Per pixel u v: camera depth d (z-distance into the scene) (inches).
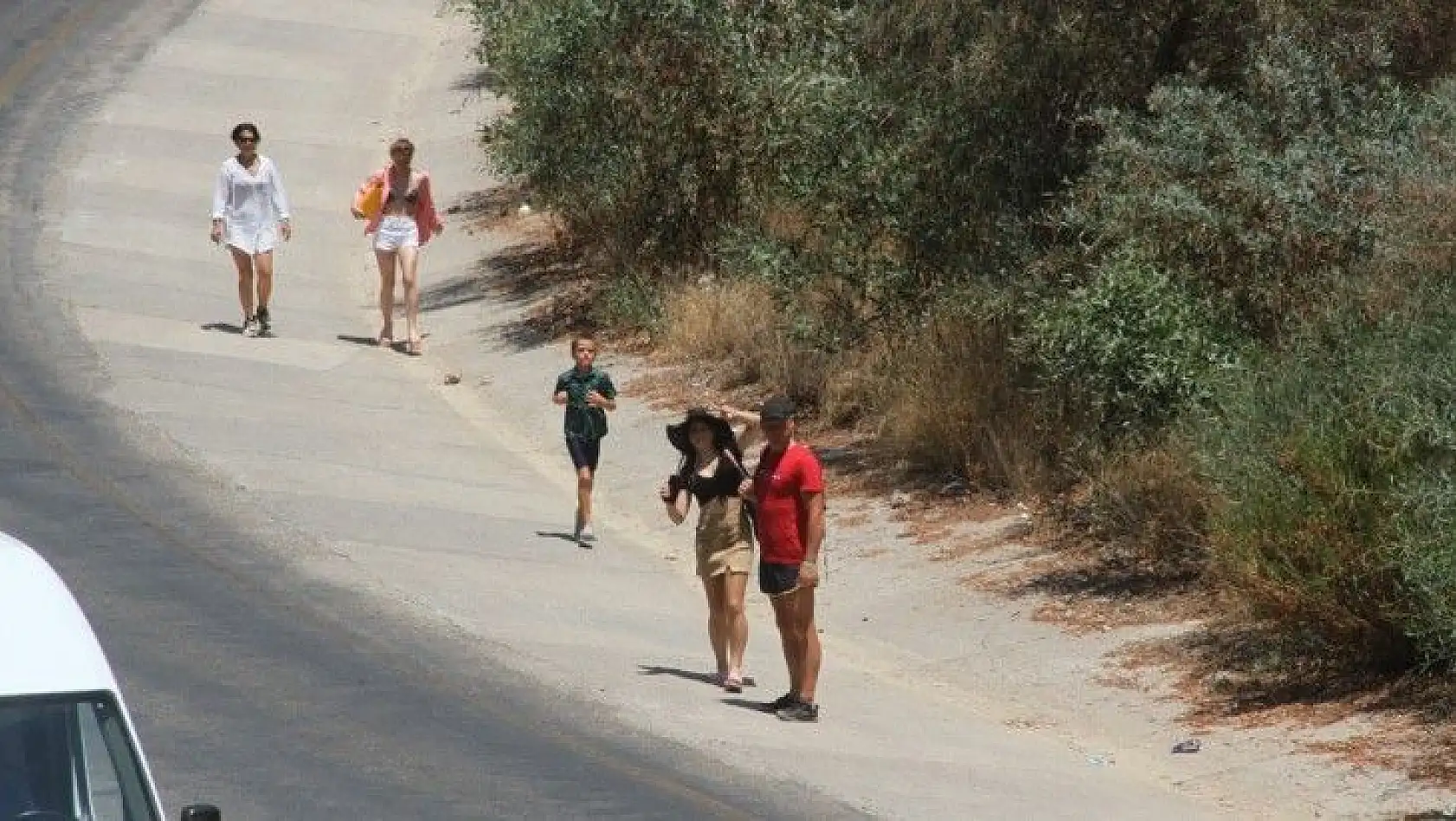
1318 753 1763.0
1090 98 2632.9
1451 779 1667.1
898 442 2699.3
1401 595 1824.6
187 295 3705.7
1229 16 2554.1
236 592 2172.7
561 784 1642.5
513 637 2106.3
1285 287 2262.6
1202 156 2299.5
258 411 3026.6
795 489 1876.2
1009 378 2600.9
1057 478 2486.5
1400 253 2098.9
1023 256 2564.0
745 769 1720.0
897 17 2709.2
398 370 3371.1
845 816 1608.0
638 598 2354.8
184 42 5438.0
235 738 1706.4
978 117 2657.5
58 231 4035.4
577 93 3462.1
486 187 4451.3
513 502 2719.0
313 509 2559.1
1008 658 2101.4
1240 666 1984.5
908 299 2824.8
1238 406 2004.2
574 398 2554.1
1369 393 1888.5
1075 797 1695.4
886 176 2751.0
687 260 3496.6
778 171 3221.0
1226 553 1975.9
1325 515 1870.1
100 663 1022.4
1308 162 2247.8
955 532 2463.1
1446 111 2250.2
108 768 992.9
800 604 1873.8
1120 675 2017.7
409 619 2132.1
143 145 4670.3
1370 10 2495.1
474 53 4249.5
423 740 1740.9
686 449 1978.3
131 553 2293.3
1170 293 2284.7
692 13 3368.6
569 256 3885.3
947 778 1734.7
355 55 5447.8
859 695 2014.0
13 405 2933.1
